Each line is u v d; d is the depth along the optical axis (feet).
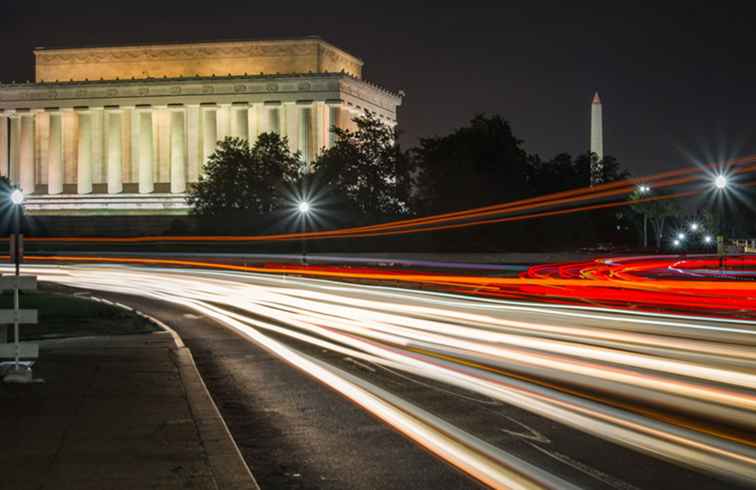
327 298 129.59
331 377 54.95
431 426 39.96
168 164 517.14
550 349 65.16
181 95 507.71
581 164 388.57
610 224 388.57
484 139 351.46
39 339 78.48
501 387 49.60
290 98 495.00
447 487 30.07
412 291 141.90
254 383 53.62
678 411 42.55
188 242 345.10
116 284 181.27
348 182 346.74
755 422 39.96
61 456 33.22
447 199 333.01
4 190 386.93
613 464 32.78
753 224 388.57
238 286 167.53
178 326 92.94
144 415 41.57
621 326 81.00
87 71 542.16
